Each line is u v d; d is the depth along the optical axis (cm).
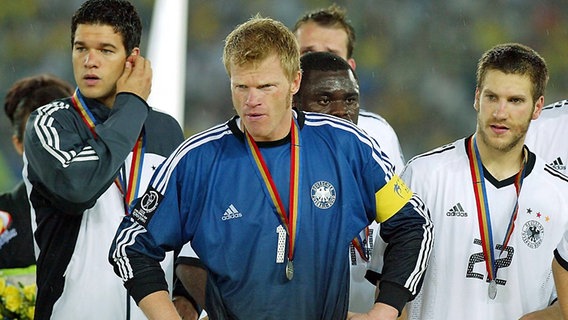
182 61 3006
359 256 1507
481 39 4088
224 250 1130
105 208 1412
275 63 1079
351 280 1513
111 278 1401
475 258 1341
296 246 1127
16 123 1933
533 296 1347
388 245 1180
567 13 4097
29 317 1644
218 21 4112
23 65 3941
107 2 1422
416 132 3969
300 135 1154
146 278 1134
